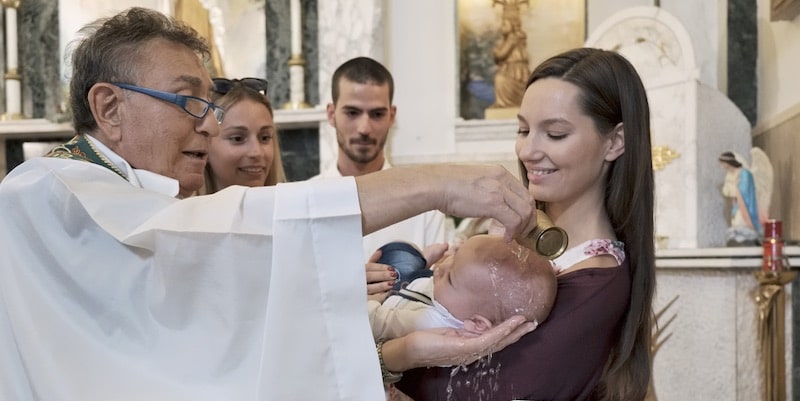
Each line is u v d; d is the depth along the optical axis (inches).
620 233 80.4
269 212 64.3
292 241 62.2
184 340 64.4
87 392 63.8
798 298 172.6
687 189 187.3
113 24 80.4
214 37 247.3
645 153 78.6
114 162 78.2
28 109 255.6
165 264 63.5
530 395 71.1
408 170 65.9
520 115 79.6
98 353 65.4
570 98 75.8
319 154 241.0
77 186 68.2
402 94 240.1
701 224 187.5
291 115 232.8
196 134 82.2
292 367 61.0
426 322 75.0
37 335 65.8
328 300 62.1
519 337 70.3
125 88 78.4
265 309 63.4
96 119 78.7
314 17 243.6
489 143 234.4
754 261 170.6
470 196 64.0
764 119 209.6
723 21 219.6
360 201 64.0
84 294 66.6
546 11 237.1
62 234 67.7
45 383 64.4
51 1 255.9
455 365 71.7
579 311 73.2
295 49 238.8
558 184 76.8
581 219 79.9
